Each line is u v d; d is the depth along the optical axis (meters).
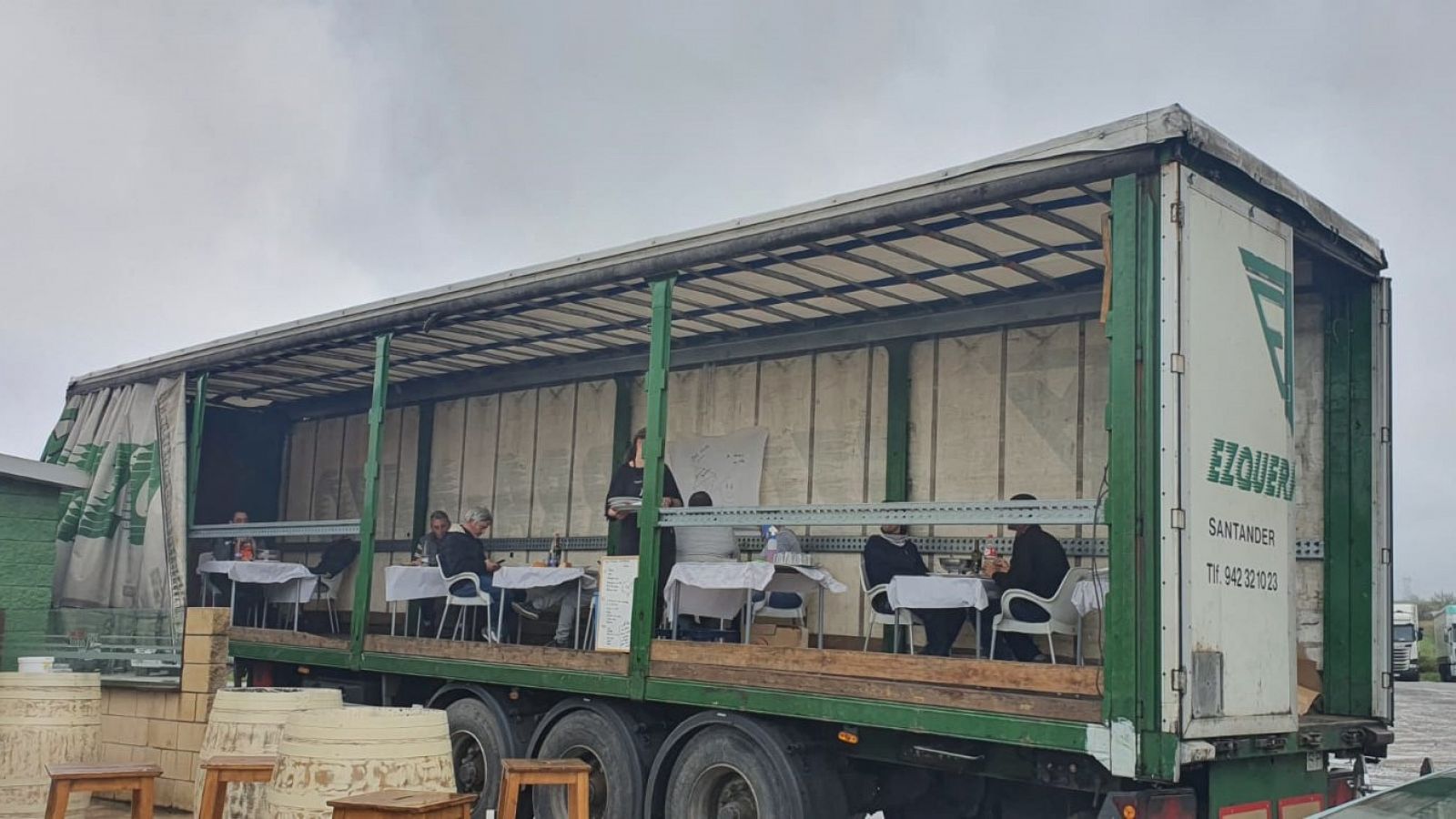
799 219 7.47
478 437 13.24
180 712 9.05
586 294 9.21
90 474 12.80
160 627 9.41
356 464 14.52
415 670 9.67
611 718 8.18
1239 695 5.84
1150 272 5.75
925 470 9.62
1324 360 7.89
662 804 7.89
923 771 7.30
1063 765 6.18
